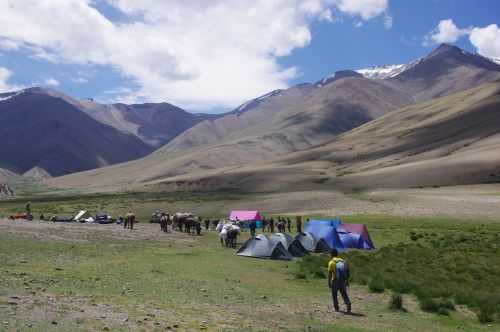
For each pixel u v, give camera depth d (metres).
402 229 71.81
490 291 24.78
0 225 53.41
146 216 128.00
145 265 28.61
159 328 13.33
